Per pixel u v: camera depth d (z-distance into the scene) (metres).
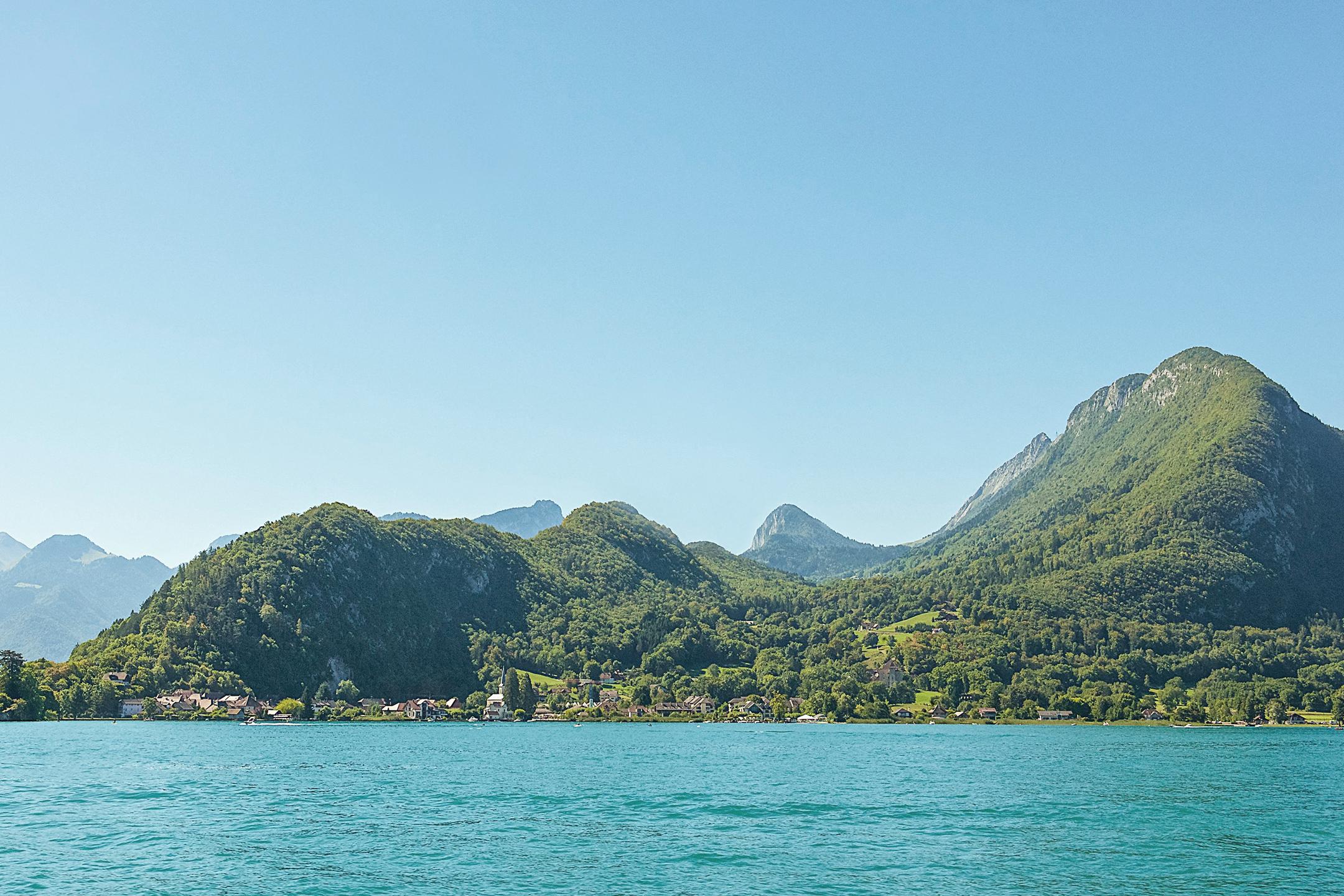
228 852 85.38
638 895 72.94
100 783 131.38
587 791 132.25
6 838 90.94
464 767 165.88
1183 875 81.69
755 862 84.44
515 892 73.44
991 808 118.50
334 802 116.75
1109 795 133.00
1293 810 118.44
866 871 81.69
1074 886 77.56
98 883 74.44
